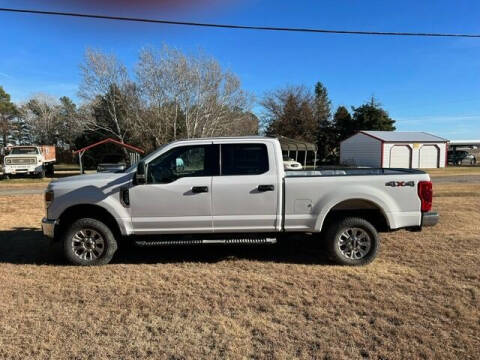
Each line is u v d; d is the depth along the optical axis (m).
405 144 38.75
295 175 5.92
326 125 54.72
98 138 43.62
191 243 5.73
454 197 13.27
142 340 3.68
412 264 5.84
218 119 36.72
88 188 5.74
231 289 4.92
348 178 5.70
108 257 5.89
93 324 4.02
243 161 5.77
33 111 71.12
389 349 3.48
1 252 6.75
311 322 4.01
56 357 3.40
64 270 5.72
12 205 12.42
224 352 3.46
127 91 37.03
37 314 4.26
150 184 5.69
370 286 4.96
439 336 3.69
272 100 55.03
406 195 5.70
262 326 3.94
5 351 3.49
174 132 36.22
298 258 6.23
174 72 35.34
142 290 4.92
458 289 4.84
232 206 5.67
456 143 52.34
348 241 5.82
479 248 6.68
